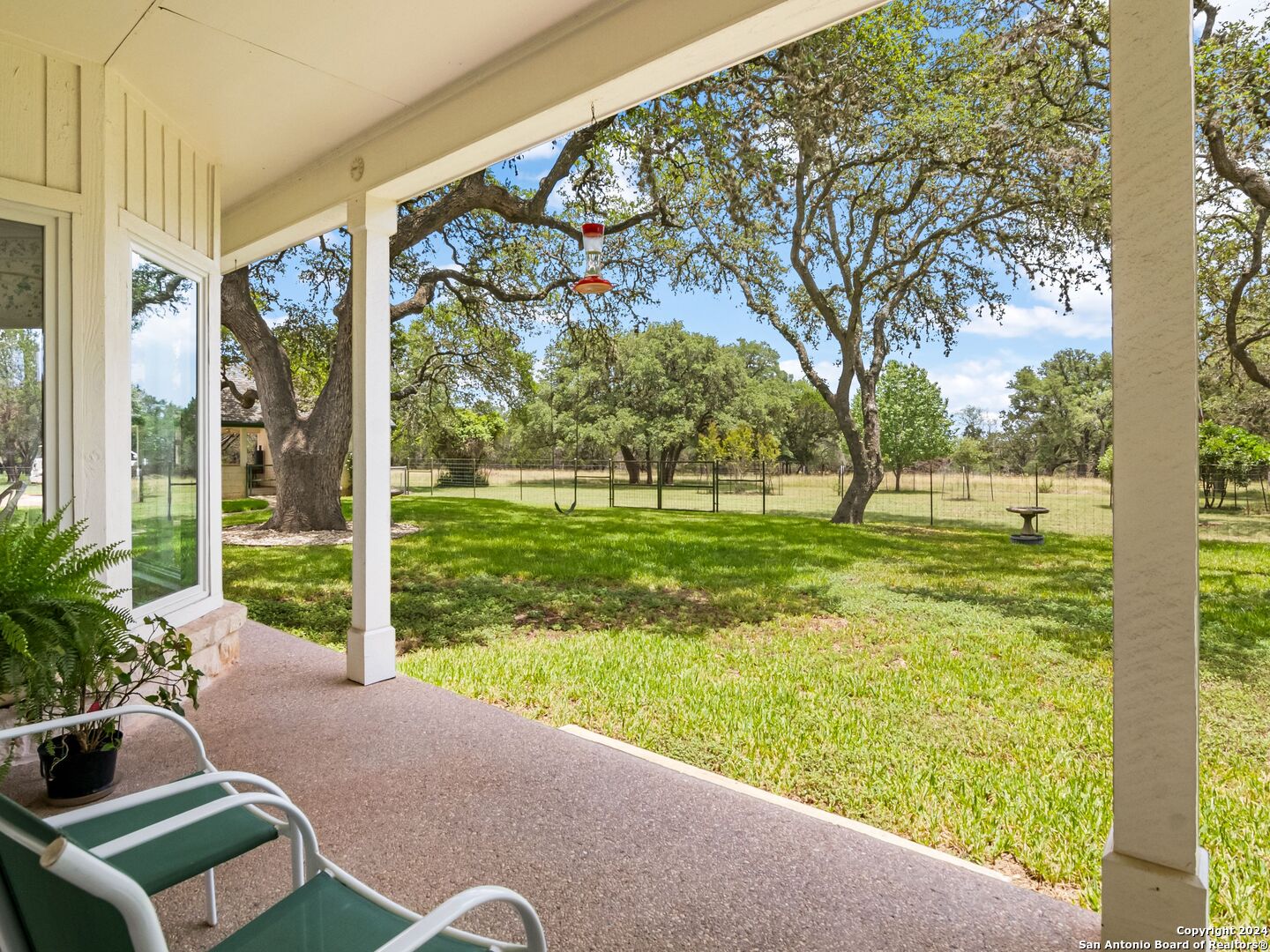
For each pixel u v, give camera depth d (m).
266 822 1.63
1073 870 2.59
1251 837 2.99
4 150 2.98
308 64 3.23
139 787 2.76
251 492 23.86
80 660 2.46
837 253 18.19
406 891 2.12
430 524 15.99
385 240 4.08
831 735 4.19
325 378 19.69
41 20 2.89
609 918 2.01
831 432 32.22
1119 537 1.74
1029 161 14.68
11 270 3.06
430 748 3.16
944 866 2.29
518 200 13.09
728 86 12.95
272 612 7.43
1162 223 1.67
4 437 3.04
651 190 13.90
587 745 3.22
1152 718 1.72
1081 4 11.38
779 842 2.42
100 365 3.28
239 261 5.47
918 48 15.66
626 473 32.34
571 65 2.88
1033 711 4.80
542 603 8.51
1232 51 9.85
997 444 28.06
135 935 0.84
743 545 13.31
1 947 1.09
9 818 0.95
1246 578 9.44
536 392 28.02
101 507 3.29
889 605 8.61
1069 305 16.36
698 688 5.18
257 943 1.24
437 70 3.27
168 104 3.63
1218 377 12.91
